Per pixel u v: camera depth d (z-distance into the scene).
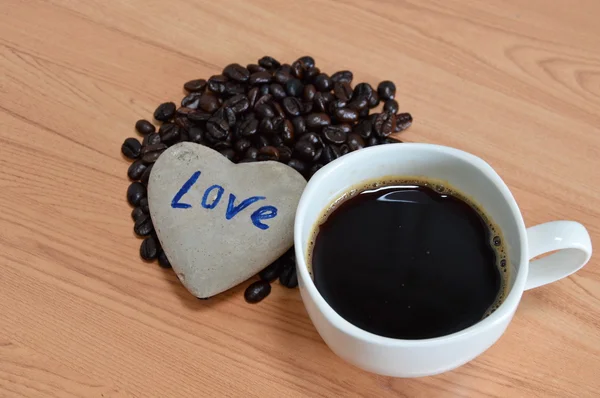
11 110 0.49
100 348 0.41
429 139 0.48
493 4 0.53
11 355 0.41
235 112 0.47
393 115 0.47
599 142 0.48
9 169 0.46
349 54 0.51
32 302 0.42
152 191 0.44
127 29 0.52
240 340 0.41
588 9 0.53
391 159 0.40
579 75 0.50
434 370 0.36
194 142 0.46
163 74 0.50
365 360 0.36
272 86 0.48
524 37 0.52
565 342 0.41
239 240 0.42
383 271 0.39
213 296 0.42
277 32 0.52
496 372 0.40
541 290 0.43
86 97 0.49
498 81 0.50
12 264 0.43
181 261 0.42
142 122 0.48
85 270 0.43
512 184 0.46
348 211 0.41
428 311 0.38
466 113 0.49
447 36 0.52
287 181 0.44
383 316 0.38
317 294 0.36
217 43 0.52
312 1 0.54
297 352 0.41
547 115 0.49
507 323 0.36
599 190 0.46
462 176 0.40
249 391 0.40
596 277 0.43
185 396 0.40
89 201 0.45
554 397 0.40
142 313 0.42
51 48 0.51
